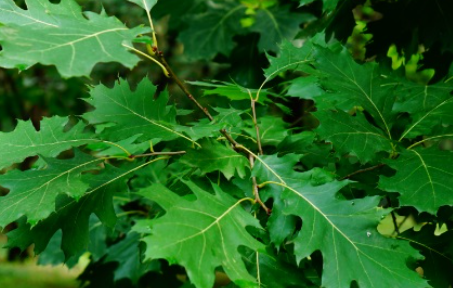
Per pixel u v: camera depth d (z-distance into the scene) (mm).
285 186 654
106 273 1269
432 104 790
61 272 3900
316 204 635
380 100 753
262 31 1470
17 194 643
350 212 626
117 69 3002
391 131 792
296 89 923
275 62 783
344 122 696
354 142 683
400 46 1027
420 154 685
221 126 623
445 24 987
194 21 1601
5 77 2344
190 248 526
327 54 766
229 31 1580
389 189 646
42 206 625
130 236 1272
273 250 666
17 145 684
